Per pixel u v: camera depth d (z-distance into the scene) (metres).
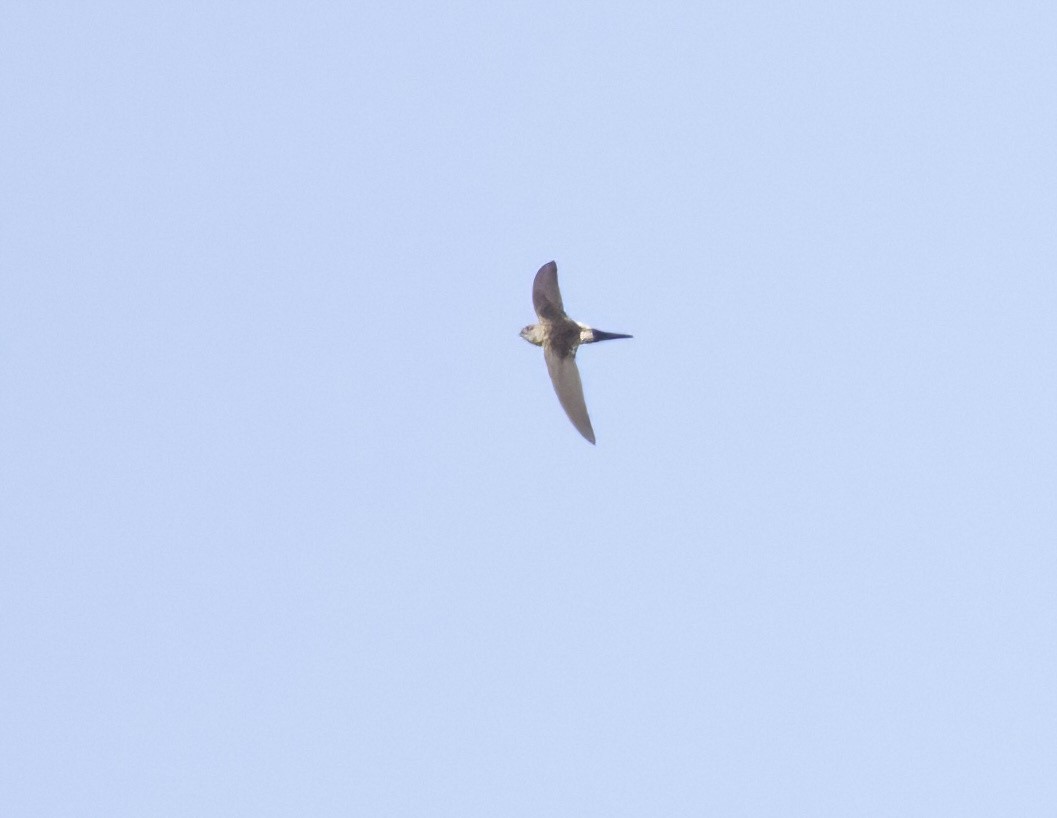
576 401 23.20
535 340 24.05
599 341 23.78
